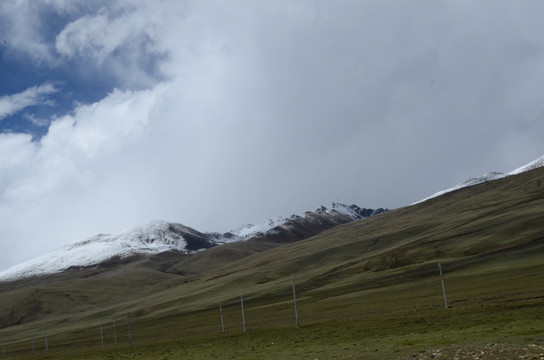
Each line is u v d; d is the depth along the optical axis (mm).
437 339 38531
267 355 42531
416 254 178250
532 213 192625
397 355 32344
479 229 192875
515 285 84062
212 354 49594
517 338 33281
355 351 37438
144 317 175125
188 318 144125
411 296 99062
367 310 87500
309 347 44938
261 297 165125
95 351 78750
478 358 27234
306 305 119438
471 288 92812
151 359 51469
